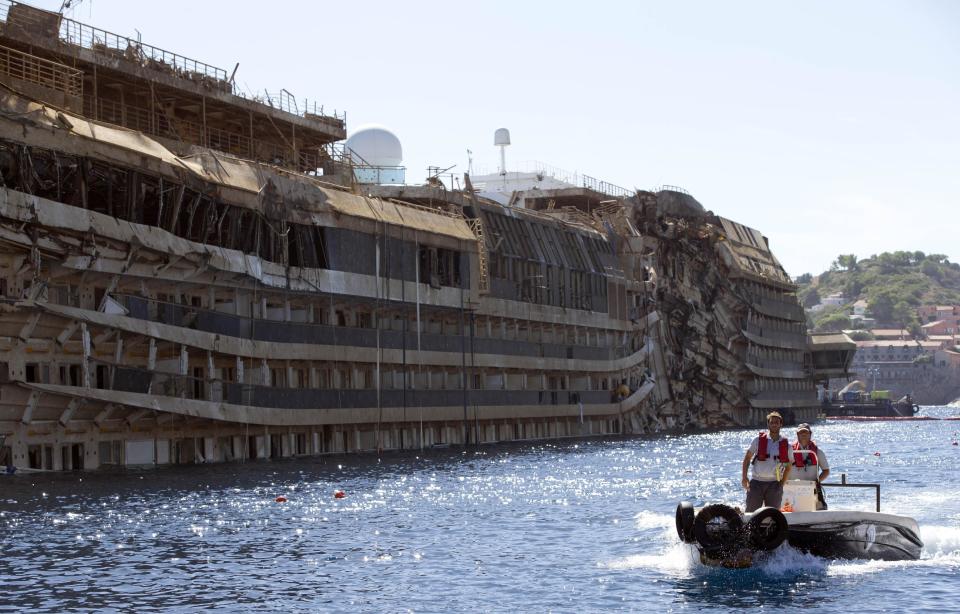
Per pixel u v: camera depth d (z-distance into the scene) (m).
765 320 194.00
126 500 50.91
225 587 30.83
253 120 98.75
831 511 32.25
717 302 173.62
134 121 88.25
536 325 120.94
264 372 78.69
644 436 134.38
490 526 43.25
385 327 96.50
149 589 30.47
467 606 28.53
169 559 35.22
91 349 65.44
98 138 63.78
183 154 82.94
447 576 32.44
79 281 64.38
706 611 27.72
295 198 81.25
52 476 61.31
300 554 36.34
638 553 36.19
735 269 177.62
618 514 47.12
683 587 30.42
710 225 174.62
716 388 171.50
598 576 32.16
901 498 51.12
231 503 50.59
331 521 44.69
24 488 55.09
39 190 62.84
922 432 151.88
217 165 75.56
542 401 119.00
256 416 76.25
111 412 66.81
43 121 60.97
